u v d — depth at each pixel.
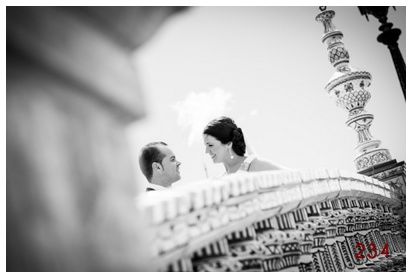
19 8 0.76
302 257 2.10
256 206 1.79
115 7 0.92
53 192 0.75
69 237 0.75
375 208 3.42
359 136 4.30
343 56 4.28
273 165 3.12
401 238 3.73
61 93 0.81
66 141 0.80
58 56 0.79
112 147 0.88
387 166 4.07
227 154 3.24
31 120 0.76
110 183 0.85
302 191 2.18
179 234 1.37
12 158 0.76
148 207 1.27
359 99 4.24
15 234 0.76
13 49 0.76
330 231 2.46
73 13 0.85
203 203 1.53
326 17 4.35
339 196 2.68
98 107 0.87
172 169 3.43
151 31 1.04
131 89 0.94
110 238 0.82
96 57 0.87
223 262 1.57
